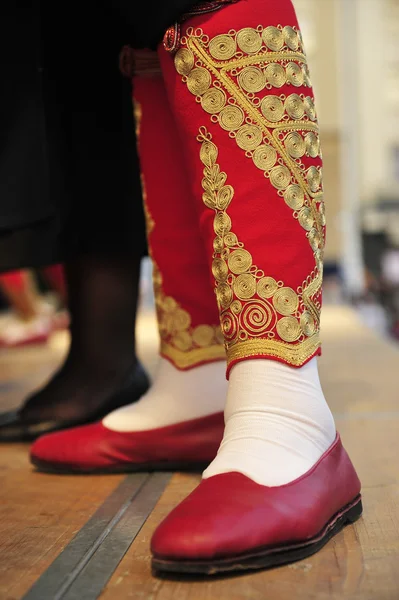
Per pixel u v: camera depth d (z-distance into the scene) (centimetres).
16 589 48
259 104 58
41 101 90
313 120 60
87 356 103
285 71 58
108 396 100
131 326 105
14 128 89
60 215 94
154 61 76
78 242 99
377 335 218
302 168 58
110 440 80
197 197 61
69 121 98
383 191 450
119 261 103
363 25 464
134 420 80
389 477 71
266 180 57
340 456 60
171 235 78
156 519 62
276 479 53
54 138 94
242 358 58
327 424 60
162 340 83
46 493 73
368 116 468
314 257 59
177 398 79
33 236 91
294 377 58
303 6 457
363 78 467
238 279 58
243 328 58
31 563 53
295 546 51
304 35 460
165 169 78
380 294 344
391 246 362
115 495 71
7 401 139
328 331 236
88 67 98
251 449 55
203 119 59
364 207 429
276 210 57
